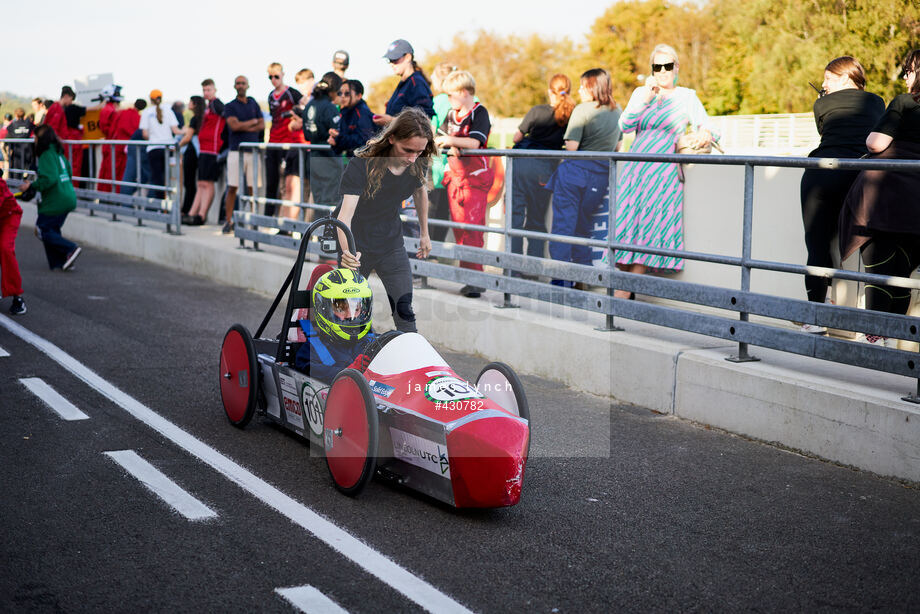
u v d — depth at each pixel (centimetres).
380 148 507
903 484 498
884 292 600
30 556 396
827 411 533
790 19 4509
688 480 506
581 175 716
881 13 4050
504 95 7388
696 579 388
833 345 543
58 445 544
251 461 526
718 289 614
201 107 1459
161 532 424
